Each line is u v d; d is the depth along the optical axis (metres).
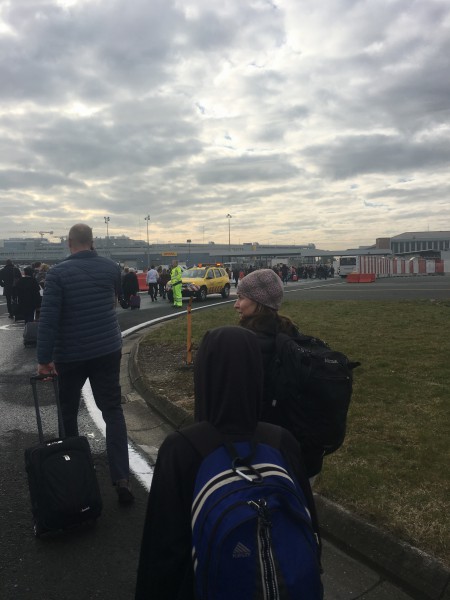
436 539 2.97
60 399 4.00
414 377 6.82
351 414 5.34
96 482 3.36
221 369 1.50
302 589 1.23
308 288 33.84
